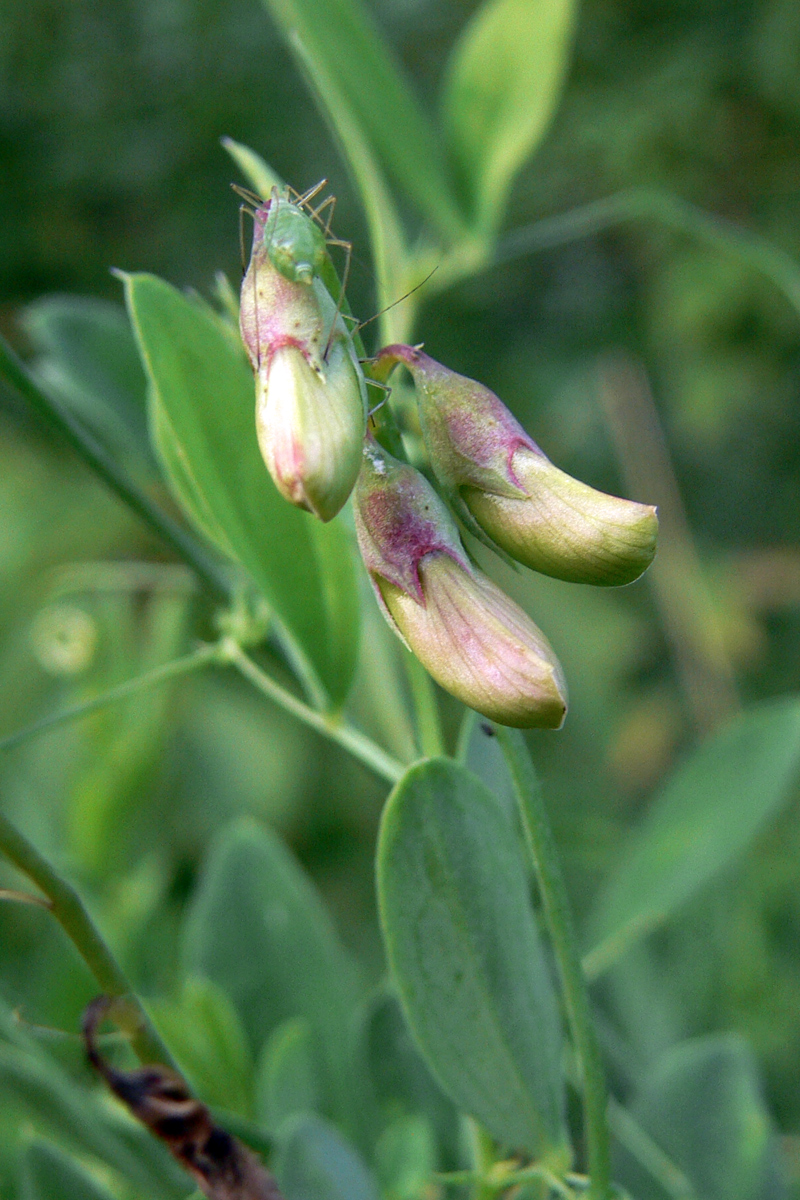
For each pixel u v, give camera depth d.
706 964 0.30
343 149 0.18
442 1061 0.16
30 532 0.47
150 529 0.18
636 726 0.55
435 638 0.14
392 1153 0.17
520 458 0.14
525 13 0.21
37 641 0.26
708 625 0.51
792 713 0.19
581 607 0.53
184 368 0.16
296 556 0.16
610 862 0.41
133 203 0.66
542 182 0.67
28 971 0.28
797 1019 0.31
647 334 0.67
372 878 0.45
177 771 0.42
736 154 0.64
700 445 0.66
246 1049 0.19
